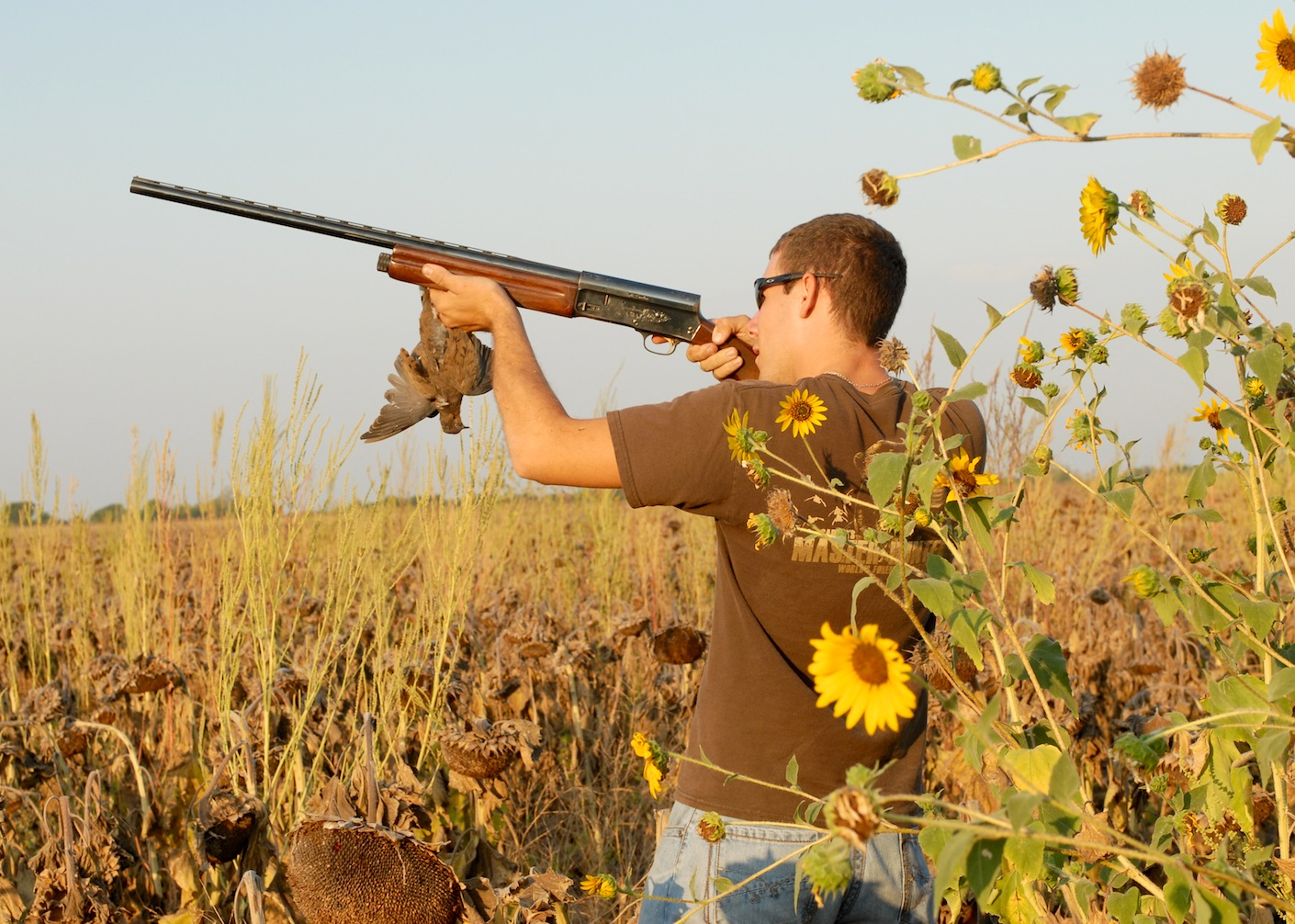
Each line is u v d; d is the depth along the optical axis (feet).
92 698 17.98
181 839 12.28
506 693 16.57
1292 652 6.99
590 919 13.29
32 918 10.61
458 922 8.49
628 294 9.31
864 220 8.43
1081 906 6.30
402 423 9.77
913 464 6.30
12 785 14.05
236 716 12.01
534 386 8.07
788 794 7.60
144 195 10.02
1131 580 6.62
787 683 7.57
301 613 17.89
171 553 22.66
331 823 8.34
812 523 6.89
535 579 28.73
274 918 9.89
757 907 7.50
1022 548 23.52
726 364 9.43
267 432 14.10
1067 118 4.88
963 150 5.06
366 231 9.44
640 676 20.40
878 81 5.00
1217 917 5.01
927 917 7.99
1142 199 6.03
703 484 7.41
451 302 9.02
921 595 5.83
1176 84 4.95
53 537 25.55
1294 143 5.03
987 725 5.11
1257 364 6.05
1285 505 7.29
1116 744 5.24
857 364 8.30
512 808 15.10
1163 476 28.71
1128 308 6.44
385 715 14.29
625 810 16.34
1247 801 6.44
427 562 16.37
